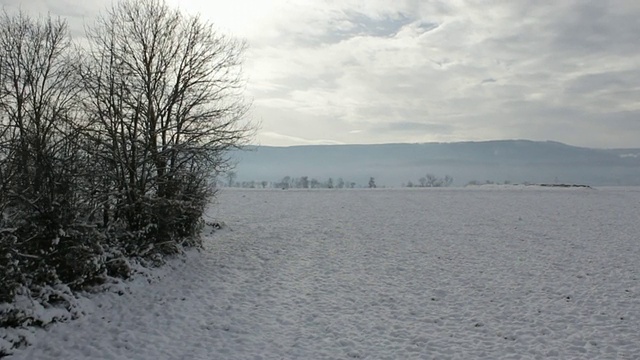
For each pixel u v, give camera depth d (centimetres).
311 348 1120
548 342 1141
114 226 1648
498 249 2255
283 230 2789
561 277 1734
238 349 1105
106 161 1636
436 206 3997
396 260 2058
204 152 1877
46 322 1087
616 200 4347
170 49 1809
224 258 2030
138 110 1705
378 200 4525
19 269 1078
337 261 2038
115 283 1420
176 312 1338
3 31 1405
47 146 1316
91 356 1023
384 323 1294
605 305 1409
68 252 1270
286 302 1471
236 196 4919
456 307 1427
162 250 1792
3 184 1125
